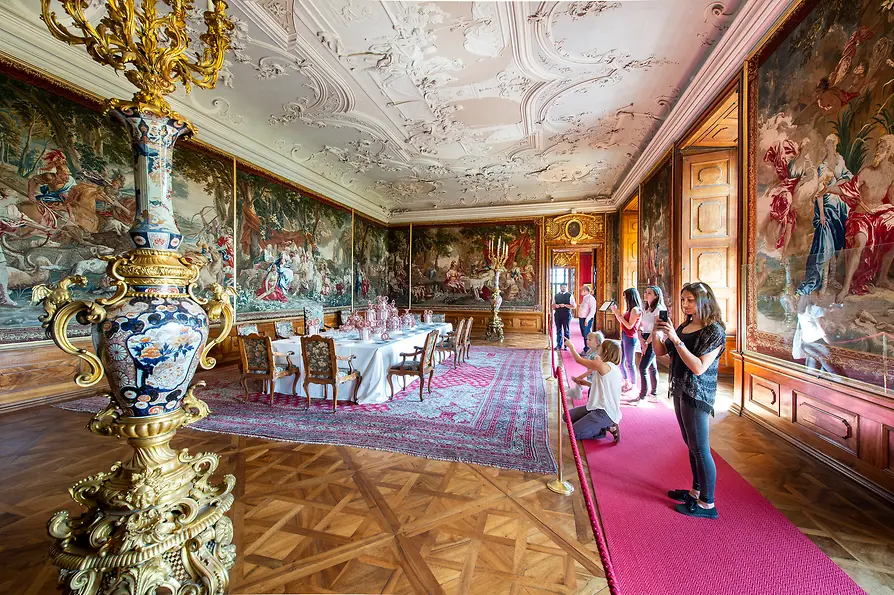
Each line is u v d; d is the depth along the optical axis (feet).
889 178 10.14
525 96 25.18
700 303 9.48
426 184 46.29
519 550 8.23
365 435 15.05
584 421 14.19
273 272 34.32
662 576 7.43
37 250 18.58
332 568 7.62
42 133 18.66
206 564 5.76
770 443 13.85
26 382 18.24
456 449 13.71
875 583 7.15
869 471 10.55
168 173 5.73
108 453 13.04
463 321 28.91
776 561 7.82
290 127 30.66
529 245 52.47
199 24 18.54
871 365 10.58
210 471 6.47
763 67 15.98
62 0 4.75
